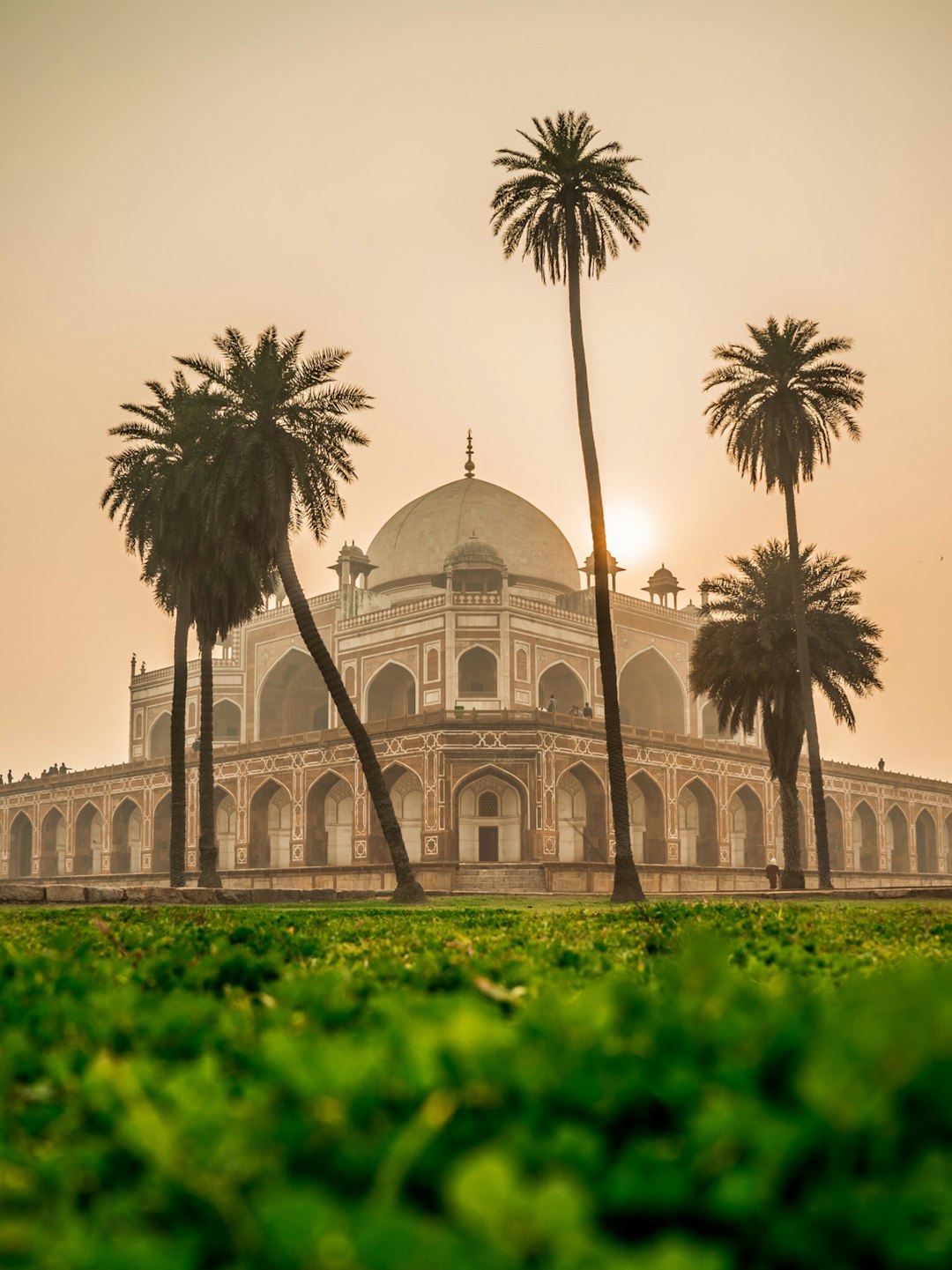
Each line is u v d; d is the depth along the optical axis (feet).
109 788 154.71
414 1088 4.62
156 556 85.71
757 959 12.05
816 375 90.38
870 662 97.55
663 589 170.50
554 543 167.02
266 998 9.20
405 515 168.55
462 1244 3.25
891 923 28.02
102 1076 5.16
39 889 57.31
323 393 76.59
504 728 116.78
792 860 96.78
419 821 122.21
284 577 74.79
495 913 40.86
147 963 12.48
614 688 71.15
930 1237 3.53
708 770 137.18
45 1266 3.48
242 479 73.56
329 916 37.96
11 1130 5.43
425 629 138.00
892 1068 4.65
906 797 171.42
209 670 89.97
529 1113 4.55
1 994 9.41
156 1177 4.03
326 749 127.65
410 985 10.46
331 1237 3.29
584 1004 5.91
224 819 141.90
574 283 74.02
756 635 96.68
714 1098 4.34
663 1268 3.13
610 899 77.25
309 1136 4.30
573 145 74.54
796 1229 3.66
